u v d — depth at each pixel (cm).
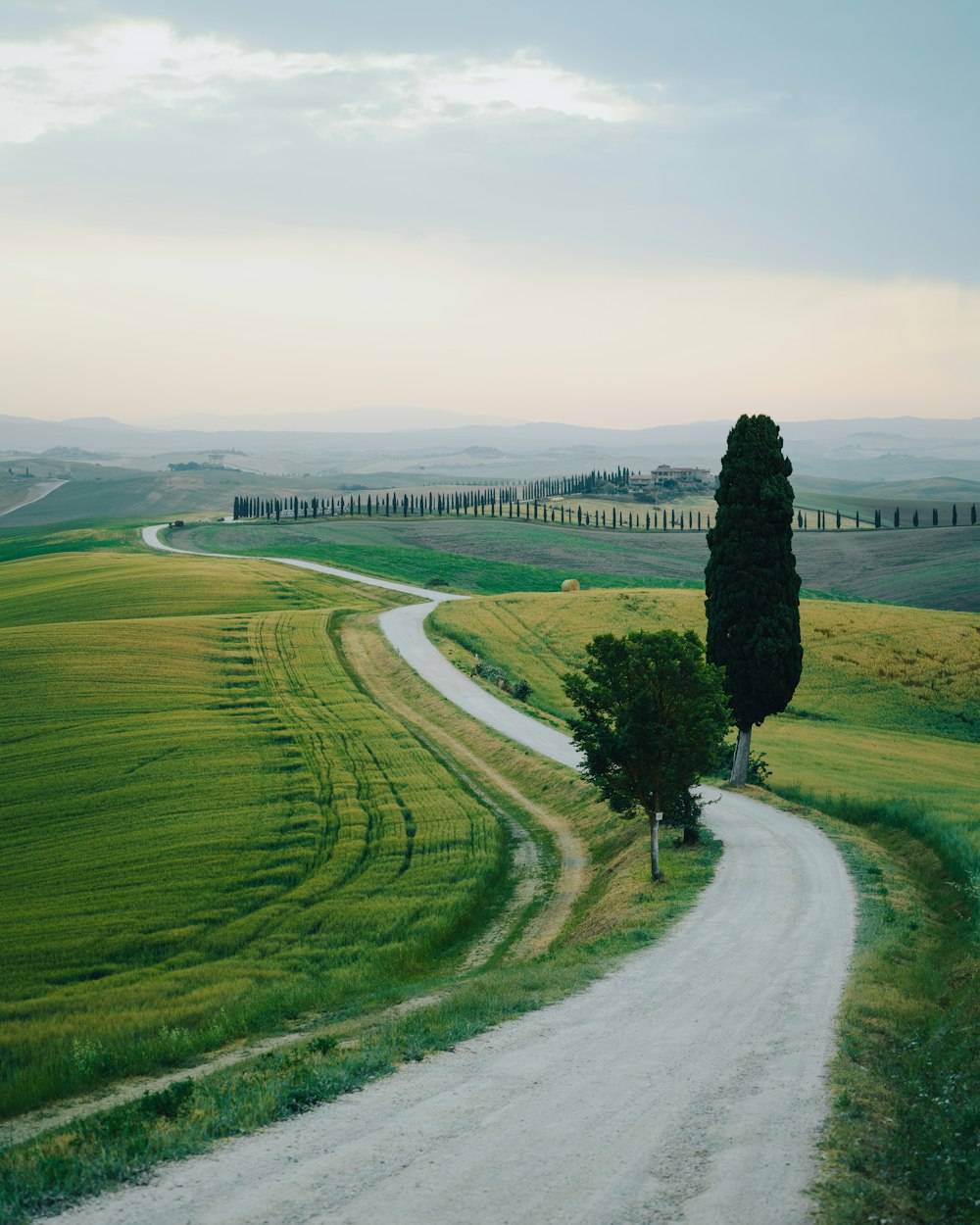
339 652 8606
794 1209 1036
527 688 7625
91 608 10638
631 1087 1450
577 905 3584
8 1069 2172
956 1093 1355
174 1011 2558
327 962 3048
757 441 4753
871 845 3828
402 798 4938
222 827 4497
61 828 4512
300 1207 1065
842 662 8431
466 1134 1268
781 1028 1773
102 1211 1075
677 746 3469
